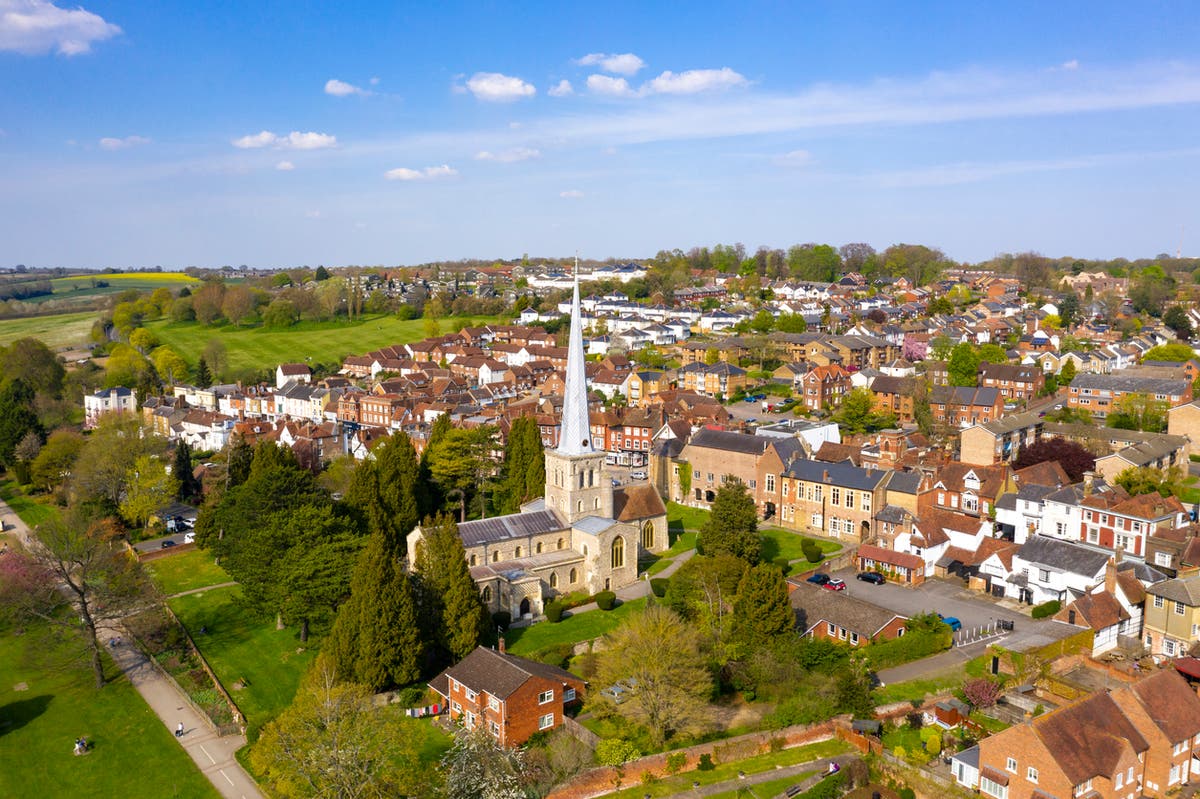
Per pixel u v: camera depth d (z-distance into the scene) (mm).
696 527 148625
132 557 134750
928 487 134875
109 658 107750
